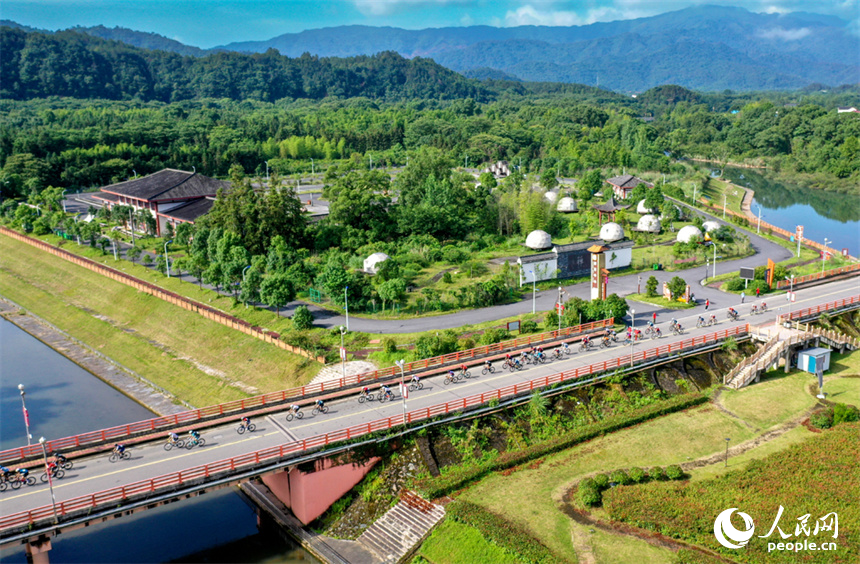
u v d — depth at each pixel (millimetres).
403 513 60938
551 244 140875
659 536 55000
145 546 61656
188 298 117562
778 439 70438
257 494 69438
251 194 136500
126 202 180250
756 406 77188
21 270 155375
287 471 63750
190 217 156875
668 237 150625
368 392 74688
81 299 131750
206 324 106875
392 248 136375
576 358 83125
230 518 66812
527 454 66438
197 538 63094
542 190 163375
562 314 93688
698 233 138750
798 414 75688
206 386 92875
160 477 55312
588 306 95500
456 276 121500
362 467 64250
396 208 154125
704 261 131625
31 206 197750
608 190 191500
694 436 70750
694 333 91375
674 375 81500
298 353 90875
